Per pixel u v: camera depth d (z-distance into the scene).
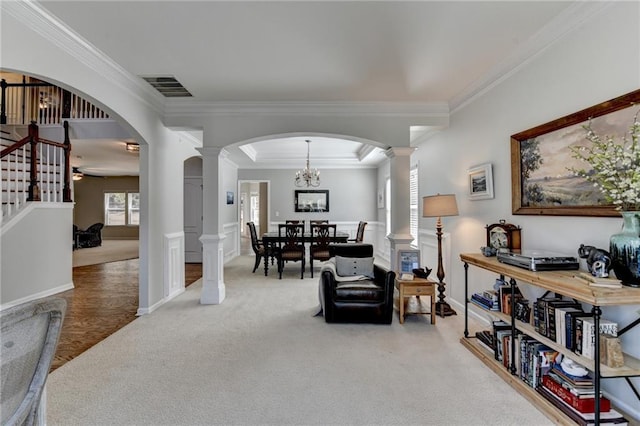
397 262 3.92
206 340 2.97
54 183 4.66
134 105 3.41
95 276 5.81
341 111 4.03
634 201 1.59
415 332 3.17
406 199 4.08
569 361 1.86
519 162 2.69
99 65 2.79
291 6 2.12
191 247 7.39
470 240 3.54
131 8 2.12
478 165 3.35
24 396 0.89
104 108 3.00
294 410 1.92
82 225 11.98
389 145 4.07
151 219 3.82
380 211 8.32
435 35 2.48
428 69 3.07
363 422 1.82
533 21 2.28
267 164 8.41
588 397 1.72
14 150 4.20
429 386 2.19
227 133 4.06
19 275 4.05
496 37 2.49
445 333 3.14
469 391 2.13
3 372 0.80
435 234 4.47
